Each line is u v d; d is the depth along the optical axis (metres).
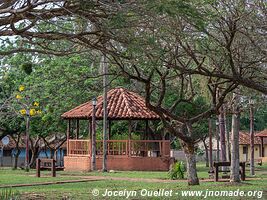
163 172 31.11
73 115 34.00
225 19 13.87
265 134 57.81
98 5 10.27
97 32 11.58
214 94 17.86
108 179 24.52
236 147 21.45
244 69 16.06
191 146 20.08
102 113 33.25
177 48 14.50
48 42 12.82
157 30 11.68
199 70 14.99
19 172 31.09
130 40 11.28
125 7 9.98
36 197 15.67
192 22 11.98
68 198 15.42
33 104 32.62
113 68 20.39
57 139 42.78
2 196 12.76
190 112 26.30
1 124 36.69
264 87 15.45
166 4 10.00
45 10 10.48
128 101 34.50
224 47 14.59
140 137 37.03
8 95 34.19
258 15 14.29
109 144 33.44
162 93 17.61
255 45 14.62
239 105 21.59
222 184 20.53
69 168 34.06
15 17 10.61
